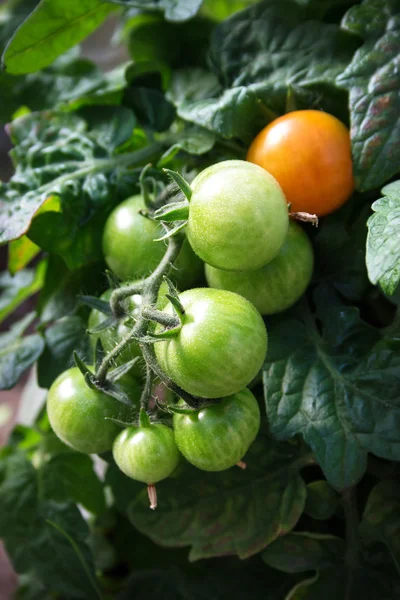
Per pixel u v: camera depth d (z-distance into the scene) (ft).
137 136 1.02
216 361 0.66
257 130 0.89
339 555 0.88
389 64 0.84
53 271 0.99
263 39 0.92
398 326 0.84
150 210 0.83
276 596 1.01
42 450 1.09
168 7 0.91
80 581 1.01
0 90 1.09
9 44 0.95
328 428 0.78
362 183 0.81
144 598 1.08
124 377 0.79
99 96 1.01
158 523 0.91
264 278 0.78
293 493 0.87
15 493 1.04
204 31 1.08
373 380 0.79
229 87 0.93
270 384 0.81
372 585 0.87
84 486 1.07
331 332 0.84
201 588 1.06
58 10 0.93
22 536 1.02
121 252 0.84
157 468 0.72
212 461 0.72
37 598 1.17
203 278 0.89
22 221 0.84
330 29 0.90
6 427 1.90
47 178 0.91
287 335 0.84
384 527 0.86
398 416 0.77
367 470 0.89
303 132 0.80
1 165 2.02
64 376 0.79
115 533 1.17
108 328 0.78
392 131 0.81
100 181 0.91
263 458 0.89
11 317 2.05
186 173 0.94
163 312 0.69
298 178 0.80
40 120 0.97
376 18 0.86
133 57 1.11
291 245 0.79
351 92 0.83
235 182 0.68
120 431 0.78
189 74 1.05
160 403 0.74
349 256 0.87
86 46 1.73
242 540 0.88
